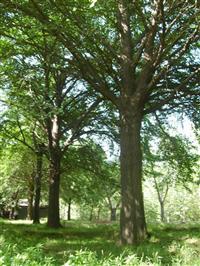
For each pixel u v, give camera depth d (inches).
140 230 684.1
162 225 1048.8
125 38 720.3
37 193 1274.6
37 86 845.8
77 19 660.1
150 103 797.2
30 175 1797.5
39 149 1166.3
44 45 797.2
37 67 846.5
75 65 700.0
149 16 720.3
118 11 713.6
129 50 715.4
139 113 700.7
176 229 901.8
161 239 669.9
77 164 1180.5
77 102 1120.8
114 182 1193.4
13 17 692.1
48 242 713.6
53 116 1075.9
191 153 984.3
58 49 761.6
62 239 781.9
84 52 694.5
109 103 1049.5
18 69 850.1
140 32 823.7
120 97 706.2
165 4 653.3
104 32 755.4
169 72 757.3
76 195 1435.8
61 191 1464.1
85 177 1341.0
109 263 311.3
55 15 696.4
